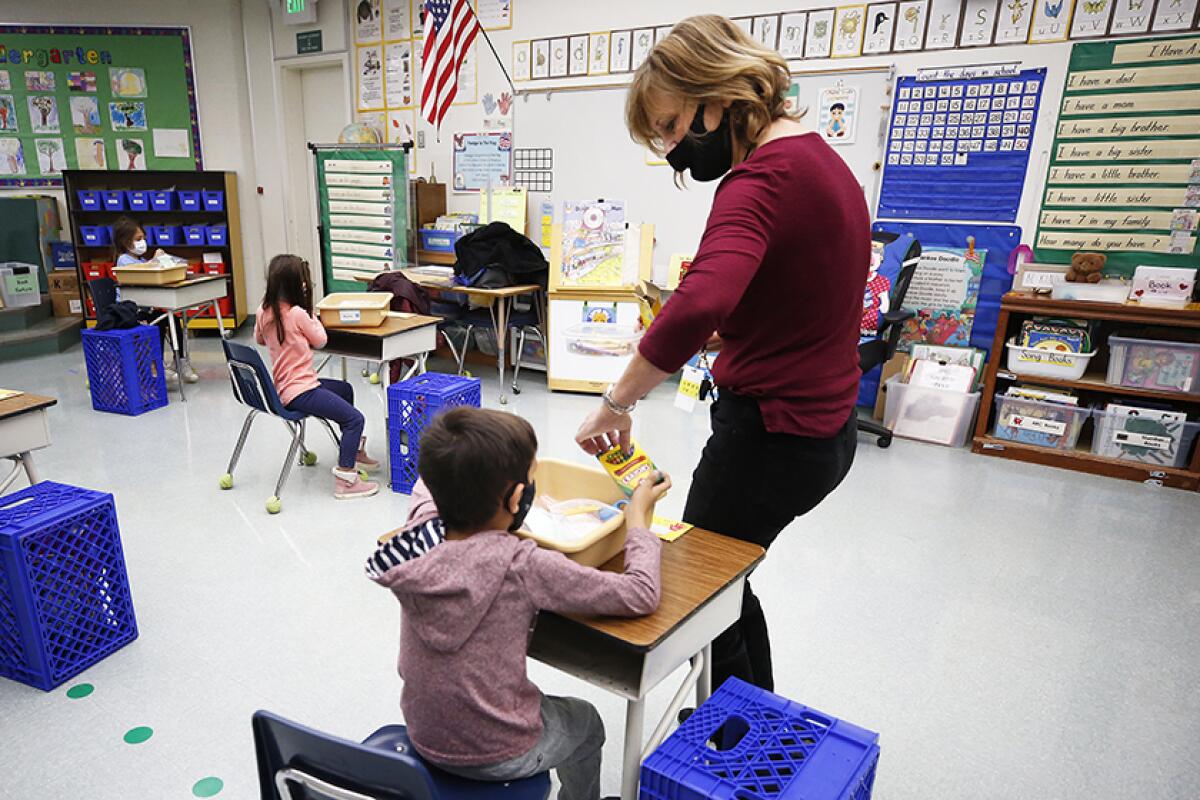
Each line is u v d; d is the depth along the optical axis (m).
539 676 2.11
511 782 1.13
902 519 3.13
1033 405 3.82
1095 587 2.62
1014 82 3.97
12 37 6.16
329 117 6.60
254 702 1.94
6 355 5.42
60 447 3.75
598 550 1.21
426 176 6.04
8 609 1.94
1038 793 1.71
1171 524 3.12
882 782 1.73
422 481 1.07
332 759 0.96
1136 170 3.78
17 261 6.19
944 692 2.05
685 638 1.19
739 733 1.22
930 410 4.12
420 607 1.03
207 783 1.67
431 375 3.41
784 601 2.49
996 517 3.17
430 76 5.27
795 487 1.35
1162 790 1.73
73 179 6.18
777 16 4.51
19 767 1.71
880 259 4.03
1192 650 2.27
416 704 1.08
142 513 3.02
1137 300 3.62
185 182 6.44
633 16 4.89
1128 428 3.63
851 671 2.13
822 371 1.28
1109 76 3.75
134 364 4.23
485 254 4.86
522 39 5.34
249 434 4.00
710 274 1.05
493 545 1.06
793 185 1.12
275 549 2.75
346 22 6.05
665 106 1.21
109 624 2.11
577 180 5.36
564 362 4.97
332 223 5.80
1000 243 4.18
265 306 3.06
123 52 6.27
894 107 4.29
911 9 4.14
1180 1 3.55
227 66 6.40
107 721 1.86
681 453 3.89
